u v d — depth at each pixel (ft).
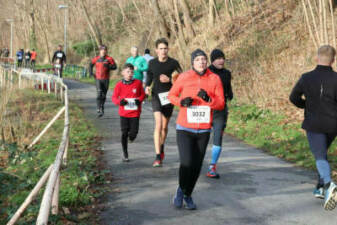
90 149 33.35
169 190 22.21
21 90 62.69
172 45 113.19
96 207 19.72
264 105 50.57
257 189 22.48
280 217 18.19
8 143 32.81
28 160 30.27
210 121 18.56
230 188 22.65
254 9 85.87
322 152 18.85
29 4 241.55
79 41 200.54
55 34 237.86
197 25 105.50
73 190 20.56
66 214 18.51
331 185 17.54
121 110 28.68
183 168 18.45
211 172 24.81
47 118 48.44
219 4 104.37
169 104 26.94
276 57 63.00
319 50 19.10
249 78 61.16
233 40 78.43
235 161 29.68
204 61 18.51
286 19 73.00
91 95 78.38
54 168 15.33
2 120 38.22
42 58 238.48
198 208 19.34
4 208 20.75
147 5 136.36
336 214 18.57
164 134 27.84
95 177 24.25
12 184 24.80
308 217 18.20
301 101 19.94
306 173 26.30
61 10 222.48
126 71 28.68
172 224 17.33
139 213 18.72
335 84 18.57
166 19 114.11
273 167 27.89
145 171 26.32
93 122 46.60
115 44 161.89
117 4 173.99
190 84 18.65
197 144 18.76
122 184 23.49
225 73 24.81
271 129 40.19
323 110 18.76
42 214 11.41
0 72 49.37
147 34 134.82
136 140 37.06
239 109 52.34
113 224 17.46
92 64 49.55
